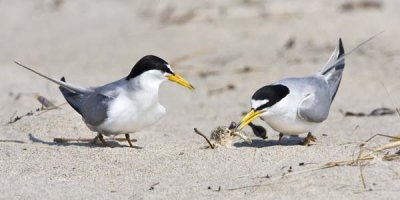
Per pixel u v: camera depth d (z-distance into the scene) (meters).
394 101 14.88
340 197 8.30
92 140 11.34
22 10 25.05
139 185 9.04
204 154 10.07
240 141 11.34
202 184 8.94
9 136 11.80
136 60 19.12
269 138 11.66
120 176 9.41
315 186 8.57
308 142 10.77
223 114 14.39
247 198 8.45
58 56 19.95
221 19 21.78
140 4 24.75
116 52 19.94
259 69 17.88
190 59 19.05
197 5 23.31
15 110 13.69
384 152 9.91
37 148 10.63
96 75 17.62
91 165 9.81
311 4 22.58
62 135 11.80
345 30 20.20
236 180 8.98
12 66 18.78
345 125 12.84
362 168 8.98
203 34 20.72
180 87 17.05
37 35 22.34
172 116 14.28
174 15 22.50
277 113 10.28
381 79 16.73
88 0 25.81
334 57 11.71
